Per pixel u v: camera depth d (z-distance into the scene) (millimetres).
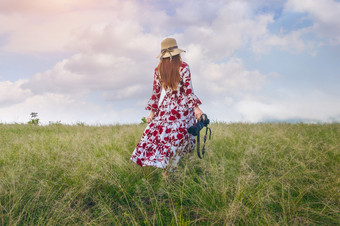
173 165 3242
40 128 9055
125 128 7875
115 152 4125
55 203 2637
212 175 3102
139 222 2428
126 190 3029
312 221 2354
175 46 3375
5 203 2596
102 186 3129
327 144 4508
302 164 3393
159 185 3051
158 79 3525
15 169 3256
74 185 2957
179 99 3387
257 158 3893
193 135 3303
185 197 2869
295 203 2605
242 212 2375
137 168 3564
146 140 3439
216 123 8336
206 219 2461
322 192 2838
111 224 2430
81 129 8500
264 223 2240
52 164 3553
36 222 2363
